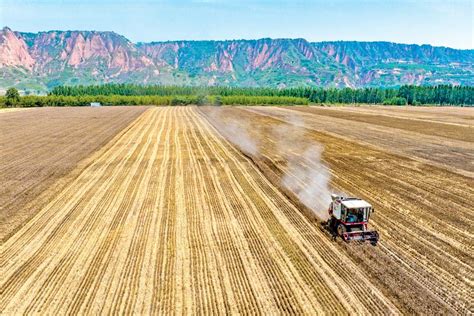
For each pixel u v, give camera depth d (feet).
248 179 111.34
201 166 126.31
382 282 57.41
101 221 79.10
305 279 57.82
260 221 79.61
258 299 52.70
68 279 57.36
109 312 49.78
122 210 85.35
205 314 49.47
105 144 167.63
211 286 55.67
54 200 92.02
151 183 106.11
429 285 57.06
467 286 57.00
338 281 57.47
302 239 71.36
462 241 71.97
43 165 127.03
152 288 55.01
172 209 86.02
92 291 54.34
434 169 125.08
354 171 121.80
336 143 172.65
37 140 177.99
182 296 53.21
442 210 87.71
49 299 52.54
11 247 67.72
